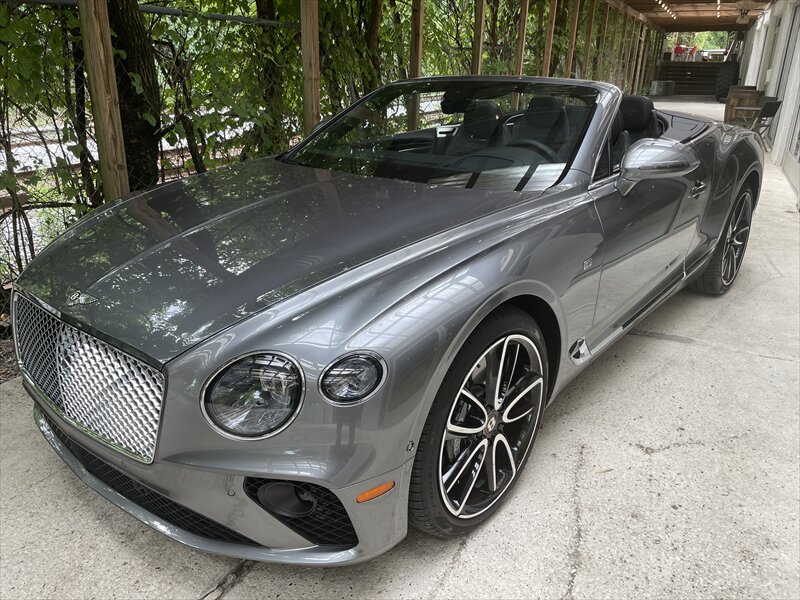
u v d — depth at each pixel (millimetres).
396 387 1485
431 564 1835
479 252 1825
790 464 2348
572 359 2301
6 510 2016
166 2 3635
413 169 2459
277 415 1425
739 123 11062
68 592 1721
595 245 2229
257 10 4082
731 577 1818
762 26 17922
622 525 2010
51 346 1719
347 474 1465
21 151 2900
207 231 1938
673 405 2734
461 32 6980
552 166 2365
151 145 3582
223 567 1823
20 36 2721
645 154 2309
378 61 5309
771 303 3943
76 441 1705
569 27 9938
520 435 2107
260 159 2863
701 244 3396
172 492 1525
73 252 1929
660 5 16578
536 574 1808
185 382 1438
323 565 1571
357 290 1594
